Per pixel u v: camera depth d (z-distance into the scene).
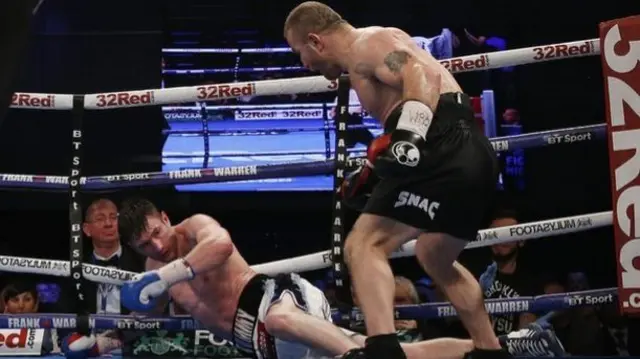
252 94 4.26
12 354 4.28
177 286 3.81
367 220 2.98
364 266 2.88
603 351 5.28
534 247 7.90
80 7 10.68
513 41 10.70
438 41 10.52
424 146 2.93
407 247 4.02
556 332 5.00
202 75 10.74
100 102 4.24
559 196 9.00
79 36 10.71
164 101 4.29
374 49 3.06
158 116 9.78
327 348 3.39
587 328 5.00
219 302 3.77
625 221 3.69
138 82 10.77
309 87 4.23
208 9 11.12
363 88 3.12
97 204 4.87
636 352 5.38
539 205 8.91
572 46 4.17
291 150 9.99
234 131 10.30
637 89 3.68
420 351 3.60
